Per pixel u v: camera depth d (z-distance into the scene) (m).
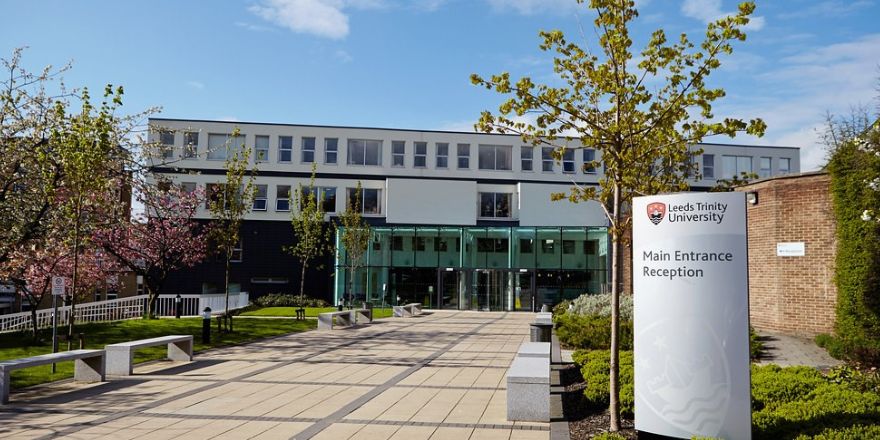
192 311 32.31
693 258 6.75
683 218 6.82
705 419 6.58
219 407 9.23
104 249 25.20
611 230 7.92
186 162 41.94
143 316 28.59
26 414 8.74
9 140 17.16
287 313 31.42
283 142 43.31
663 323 6.84
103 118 14.44
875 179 13.86
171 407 9.22
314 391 10.56
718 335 6.60
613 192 8.34
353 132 43.75
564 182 43.75
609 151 8.12
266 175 42.91
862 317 13.94
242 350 16.83
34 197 17.48
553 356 14.41
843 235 14.65
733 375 6.53
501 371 12.88
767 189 19.06
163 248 28.39
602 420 8.10
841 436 5.90
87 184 14.33
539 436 7.48
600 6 7.79
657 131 8.12
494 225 43.31
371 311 27.53
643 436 7.09
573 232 37.75
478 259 38.22
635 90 8.03
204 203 40.94
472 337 20.33
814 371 9.83
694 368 6.65
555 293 37.47
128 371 12.38
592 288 37.31
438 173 43.91
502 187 43.75
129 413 8.79
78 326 21.02
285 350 16.80
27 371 12.45
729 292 6.61
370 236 38.69
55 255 18.45
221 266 41.94
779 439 6.47
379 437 7.45
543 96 8.00
